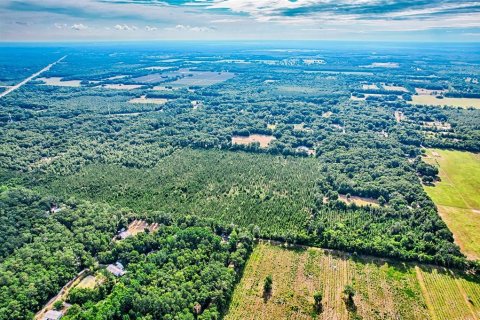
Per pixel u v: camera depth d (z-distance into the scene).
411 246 197.62
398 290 171.75
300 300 165.38
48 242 195.75
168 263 177.25
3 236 195.75
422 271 183.75
